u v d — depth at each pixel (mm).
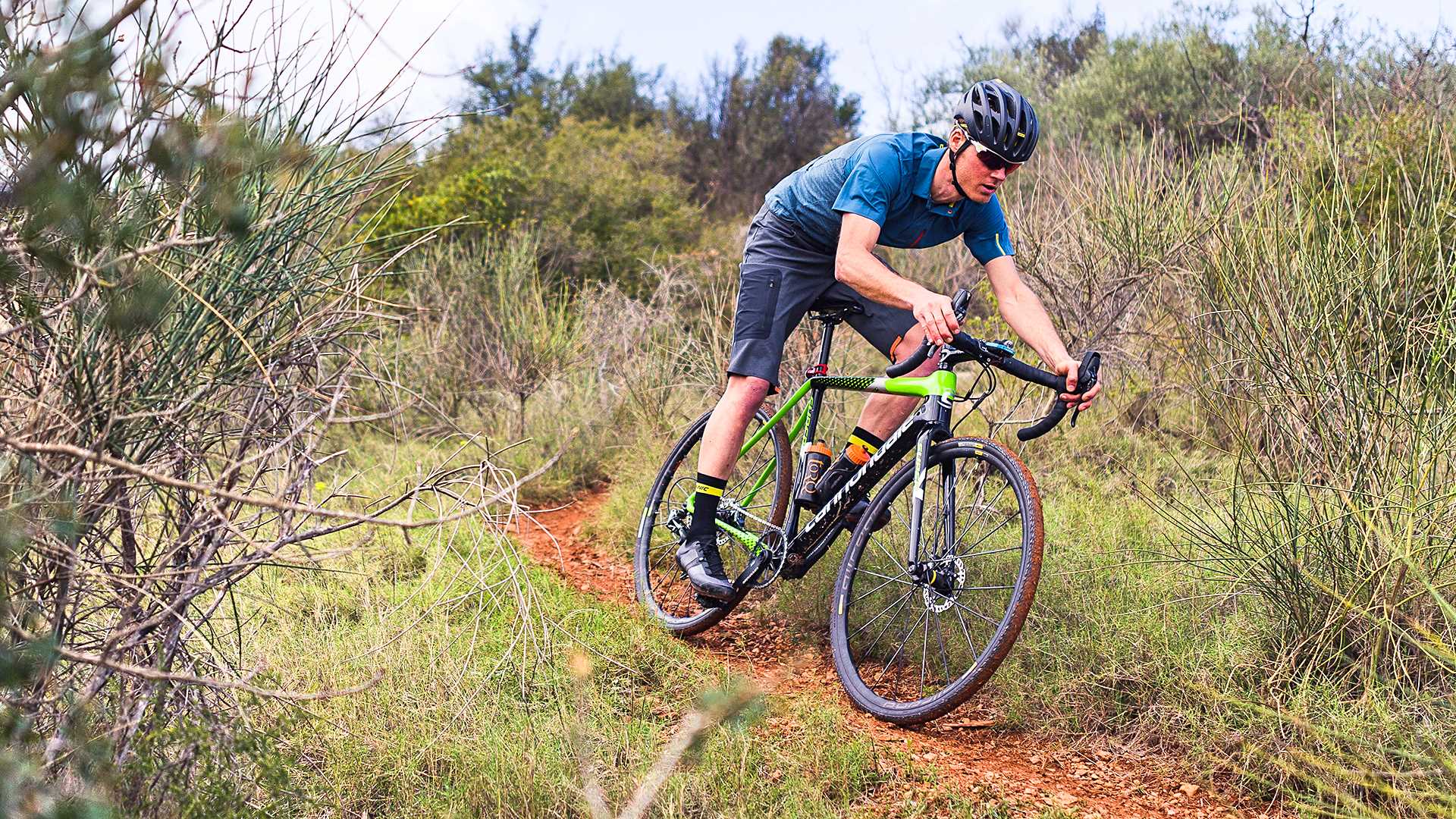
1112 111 10898
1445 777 2330
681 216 13508
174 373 1876
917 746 2850
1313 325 3139
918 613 3439
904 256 7926
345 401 2111
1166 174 5230
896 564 3500
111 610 2014
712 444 3635
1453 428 2848
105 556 1944
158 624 1841
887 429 3475
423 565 3844
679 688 3021
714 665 3225
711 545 3689
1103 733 2908
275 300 1997
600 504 5559
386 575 3756
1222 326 3490
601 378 6758
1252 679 2836
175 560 1974
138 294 1595
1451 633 2703
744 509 3850
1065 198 5613
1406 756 2404
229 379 1968
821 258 3475
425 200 11344
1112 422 4980
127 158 1604
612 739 2537
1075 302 5324
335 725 2406
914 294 2959
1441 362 2965
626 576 4406
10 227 1503
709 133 25344
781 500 3863
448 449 5992
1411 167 4438
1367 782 2373
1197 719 2740
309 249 2076
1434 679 2719
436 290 7125
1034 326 3240
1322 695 2707
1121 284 5059
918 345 3463
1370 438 2941
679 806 2270
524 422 6582
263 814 1913
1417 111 5074
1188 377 4168
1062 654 3074
